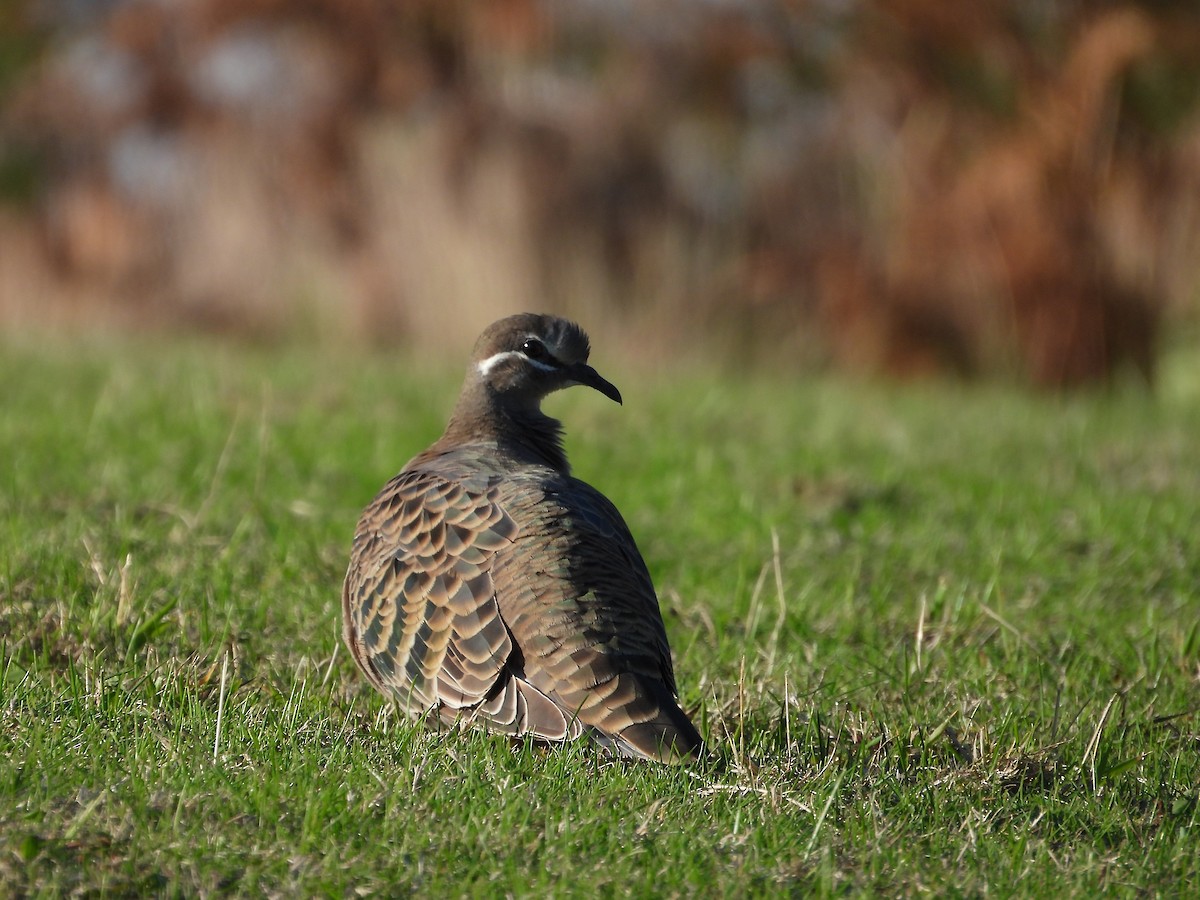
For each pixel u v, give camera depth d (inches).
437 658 261.4
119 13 1098.1
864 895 212.5
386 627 272.2
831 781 255.6
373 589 277.3
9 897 197.3
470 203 1008.2
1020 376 942.4
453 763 250.5
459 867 213.5
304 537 421.7
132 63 1095.0
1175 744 299.3
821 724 294.8
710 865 219.8
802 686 320.5
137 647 318.0
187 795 227.0
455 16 1019.9
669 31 1011.9
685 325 1010.1
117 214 1112.2
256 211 1068.5
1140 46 895.7
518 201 1003.9
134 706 273.3
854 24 967.0
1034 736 291.4
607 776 246.2
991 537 469.7
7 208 1136.8
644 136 1013.2
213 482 476.4
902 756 278.1
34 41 1149.1
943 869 225.0
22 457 502.9
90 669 290.5
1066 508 522.3
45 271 1135.6
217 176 1080.8
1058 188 928.3
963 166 954.7
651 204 1019.3
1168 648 355.9
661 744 235.8
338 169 1035.3
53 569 362.9
